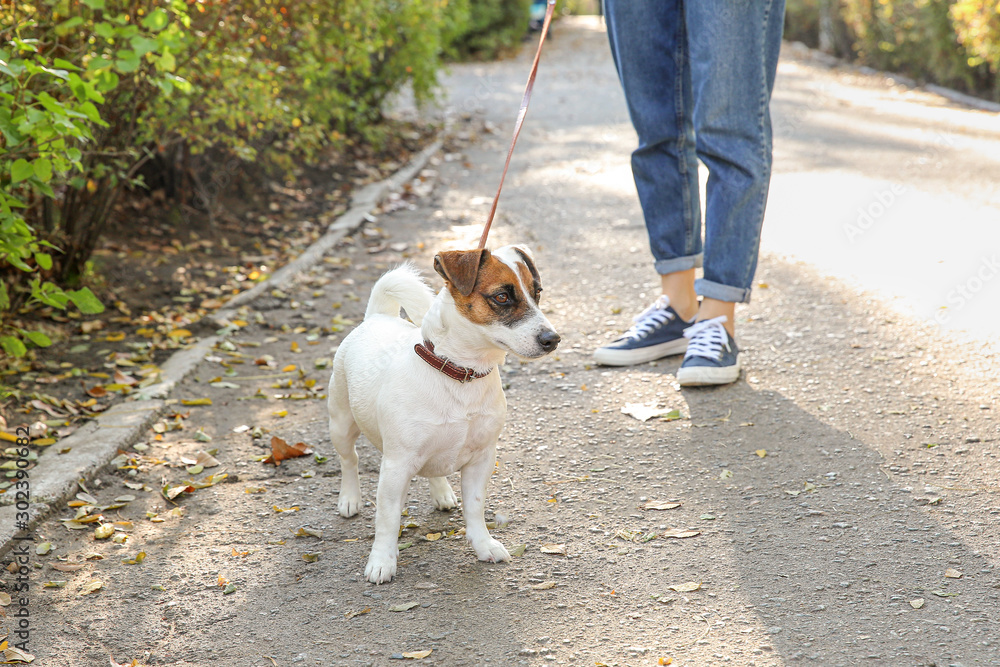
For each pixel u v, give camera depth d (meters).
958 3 12.57
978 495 3.16
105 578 2.99
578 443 3.83
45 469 3.63
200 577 2.99
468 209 8.24
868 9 17.95
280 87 7.03
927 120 11.68
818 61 20.33
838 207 7.34
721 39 3.96
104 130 5.56
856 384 4.15
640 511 3.25
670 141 4.49
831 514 3.11
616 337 5.05
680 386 4.30
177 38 4.57
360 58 8.66
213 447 3.98
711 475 3.47
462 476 2.99
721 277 4.24
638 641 2.50
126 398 4.39
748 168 4.09
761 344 4.72
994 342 4.45
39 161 3.62
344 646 2.57
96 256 6.47
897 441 3.60
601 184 8.91
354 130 10.99
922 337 4.61
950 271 5.55
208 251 7.01
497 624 2.62
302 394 4.51
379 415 2.87
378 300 3.34
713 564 2.87
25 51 3.82
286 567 3.03
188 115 6.24
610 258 6.51
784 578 2.76
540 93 16.44
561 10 31.95
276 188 8.70
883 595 2.63
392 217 8.09
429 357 2.77
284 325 5.52
